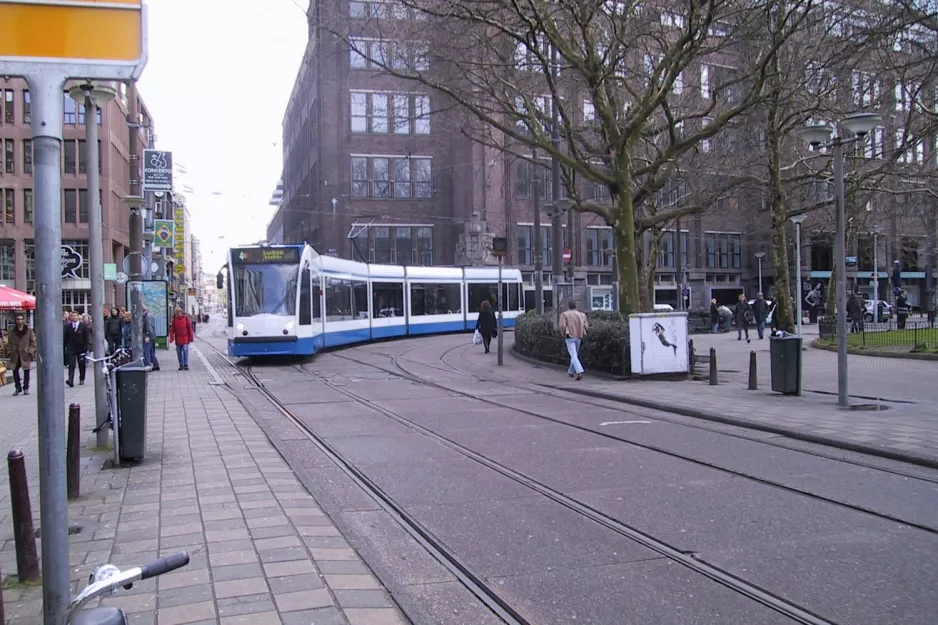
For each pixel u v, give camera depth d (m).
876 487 6.98
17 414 12.96
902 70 13.91
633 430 10.07
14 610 4.11
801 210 21.25
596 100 17.02
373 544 5.43
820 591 4.50
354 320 26.34
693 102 22.77
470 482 7.26
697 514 6.13
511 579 4.74
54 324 3.18
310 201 55.41
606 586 4.62
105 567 2.67
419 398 13.59
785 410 11.20
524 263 51.06
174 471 7.55
